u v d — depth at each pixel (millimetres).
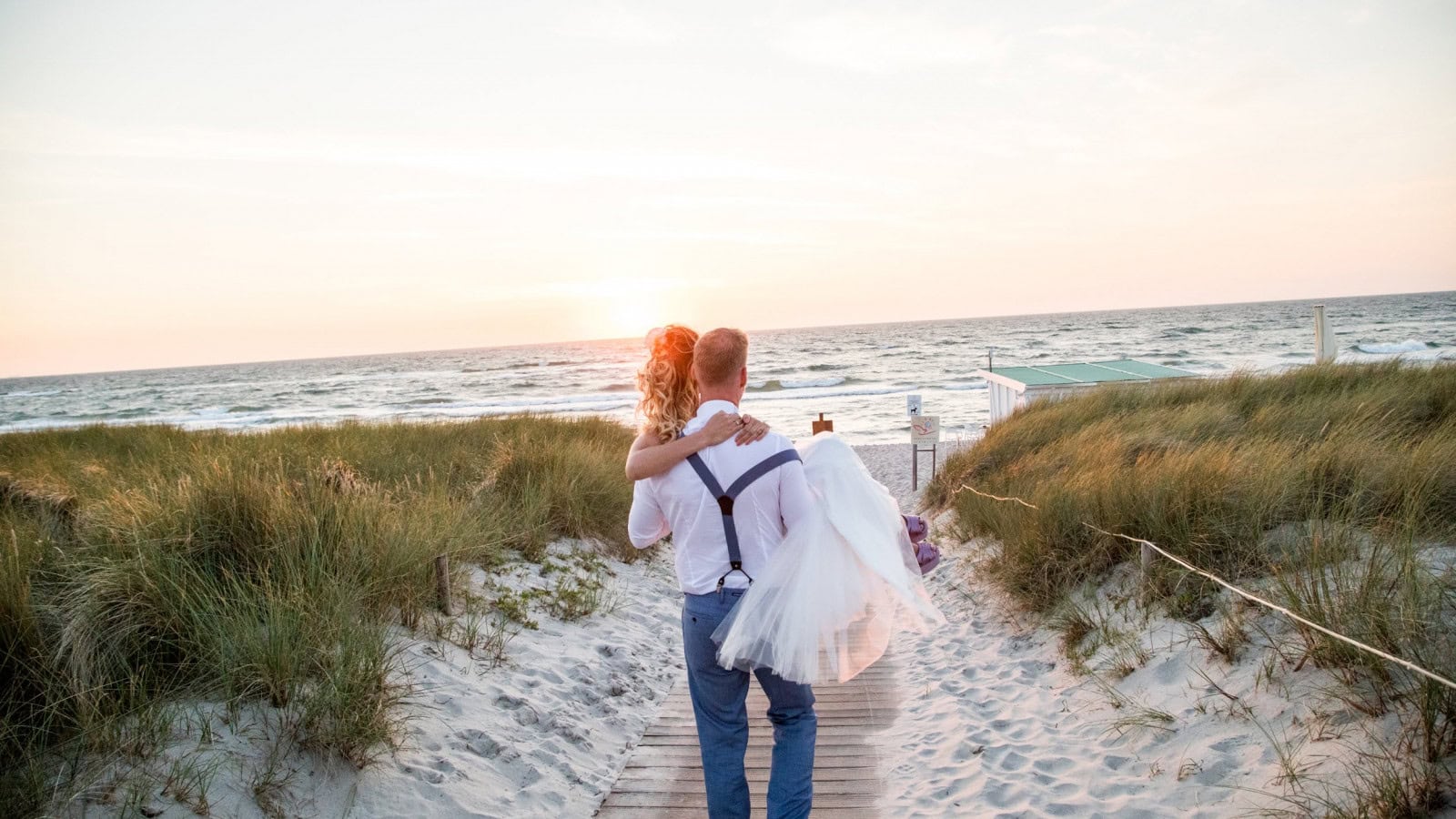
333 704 3453
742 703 2676
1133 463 7543
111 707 3236
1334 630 3455
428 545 5379
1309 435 7312
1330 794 2803
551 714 4379
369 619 4340
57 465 9164
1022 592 5918
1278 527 5031
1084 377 14883
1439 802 2543
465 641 4848
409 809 3279
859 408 32594
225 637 3672
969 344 78938
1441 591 3426
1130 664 4410
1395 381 8789
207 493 4906
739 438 2514
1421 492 4660
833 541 2578
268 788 3082
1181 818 3070
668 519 2596
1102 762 3658
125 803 2822
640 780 3912
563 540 7750
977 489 8766
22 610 3396
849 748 4246
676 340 2682
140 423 16906
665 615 6734
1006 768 3793
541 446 9766
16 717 3121
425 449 10766
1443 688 2756
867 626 2652
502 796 3559
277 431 13430
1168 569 4941
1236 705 3592
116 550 4238
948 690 4961
